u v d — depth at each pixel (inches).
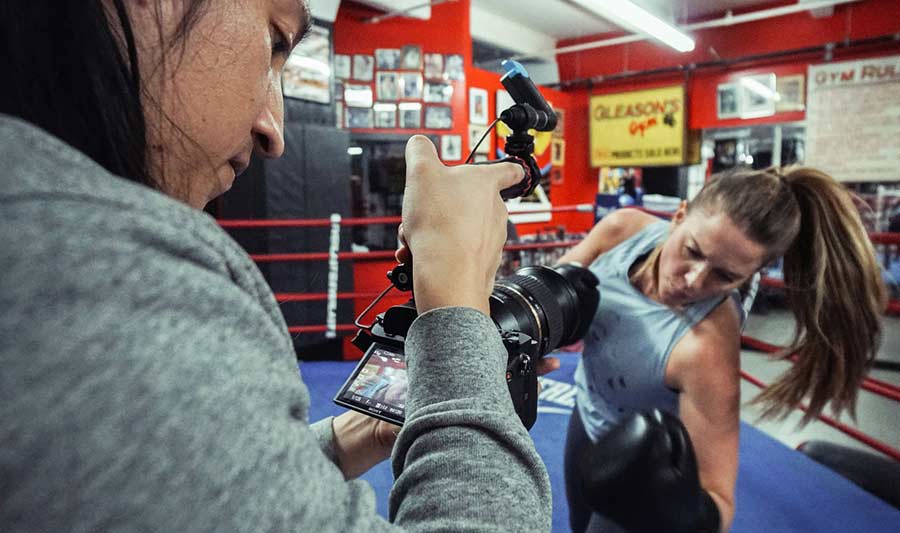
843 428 98.4
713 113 304.5
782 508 91.9
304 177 170.1
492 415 15.8
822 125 266.8
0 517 8.7
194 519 9.6
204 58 14.5
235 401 10.6
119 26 13.3
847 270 52.7
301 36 18.1
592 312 40.0
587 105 346.0
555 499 93.0
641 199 218.4
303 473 11.5
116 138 13.2
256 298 13.3
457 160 245.9
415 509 14.5
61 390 8.9
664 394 56.1
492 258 19.8
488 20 299.1
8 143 10.2
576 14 299.7
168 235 10.8
